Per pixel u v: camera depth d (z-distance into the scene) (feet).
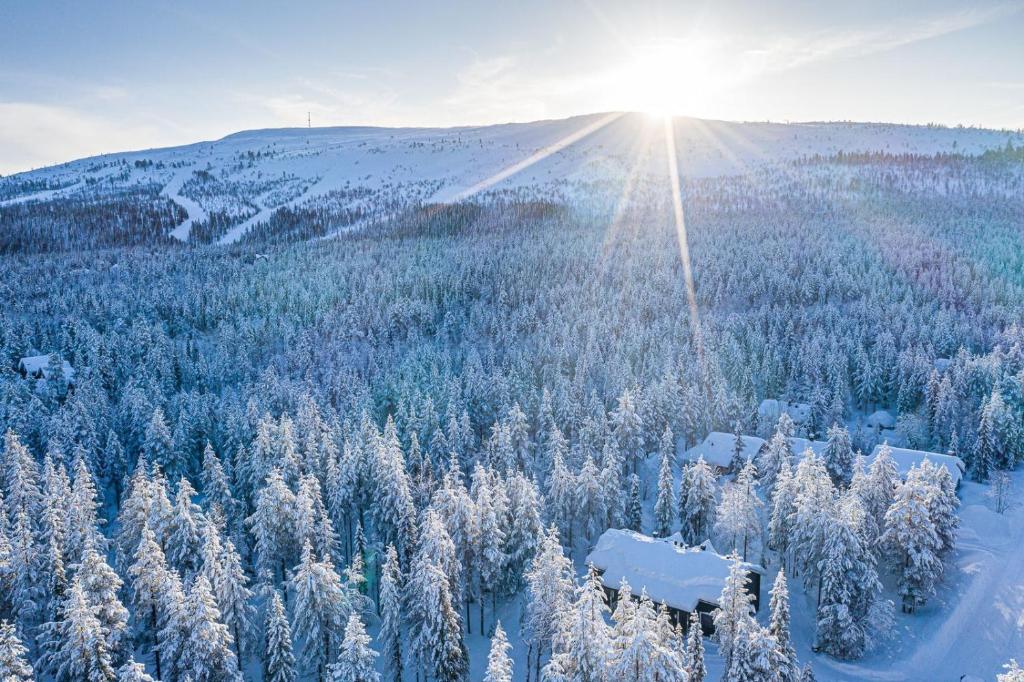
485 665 171.73
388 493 199.21
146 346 380.58
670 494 221.46
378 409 326.03
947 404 293.43
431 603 143.43
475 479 197.47
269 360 401.70
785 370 375.66
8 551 151.02
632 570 181.78
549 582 141.90
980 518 232.53
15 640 112.78
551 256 607.37
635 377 338.54
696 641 124.88
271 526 180.55
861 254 546.26
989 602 187.11
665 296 477.77
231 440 265.54
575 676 117.08
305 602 144.05
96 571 137.18
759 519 216.33
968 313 425.69
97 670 123.03
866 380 351.05
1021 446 276.41
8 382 295.48
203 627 128.67
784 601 129.90
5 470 211.41
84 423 254.06
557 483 215.92
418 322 460.96
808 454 201.87
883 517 196.85
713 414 319.27
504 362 368.48
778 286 480.64
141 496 177.27
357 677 121.08
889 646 173.88
